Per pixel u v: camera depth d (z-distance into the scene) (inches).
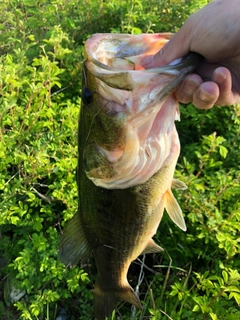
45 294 17.3
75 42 26.4
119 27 25.9
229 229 17.5
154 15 26.0
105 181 10.4
